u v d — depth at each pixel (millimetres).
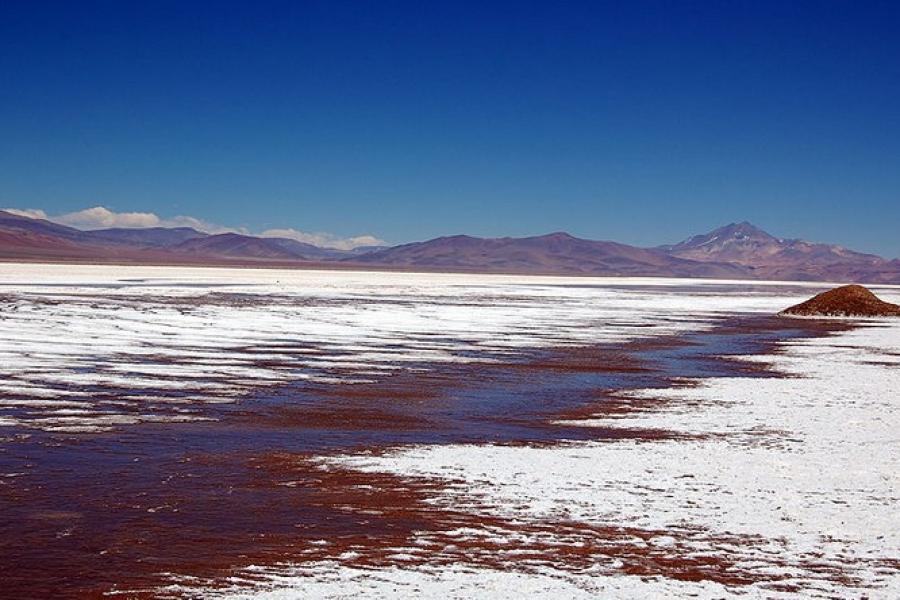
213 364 21344
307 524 8672
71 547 7879
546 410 16109
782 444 12922
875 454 12219
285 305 46031
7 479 10188
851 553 7945
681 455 12047
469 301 57031
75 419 13914
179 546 7957
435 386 18969
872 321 46031
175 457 11539
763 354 27609
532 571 7410
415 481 10414
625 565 7586
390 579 7164
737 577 7324
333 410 15570
